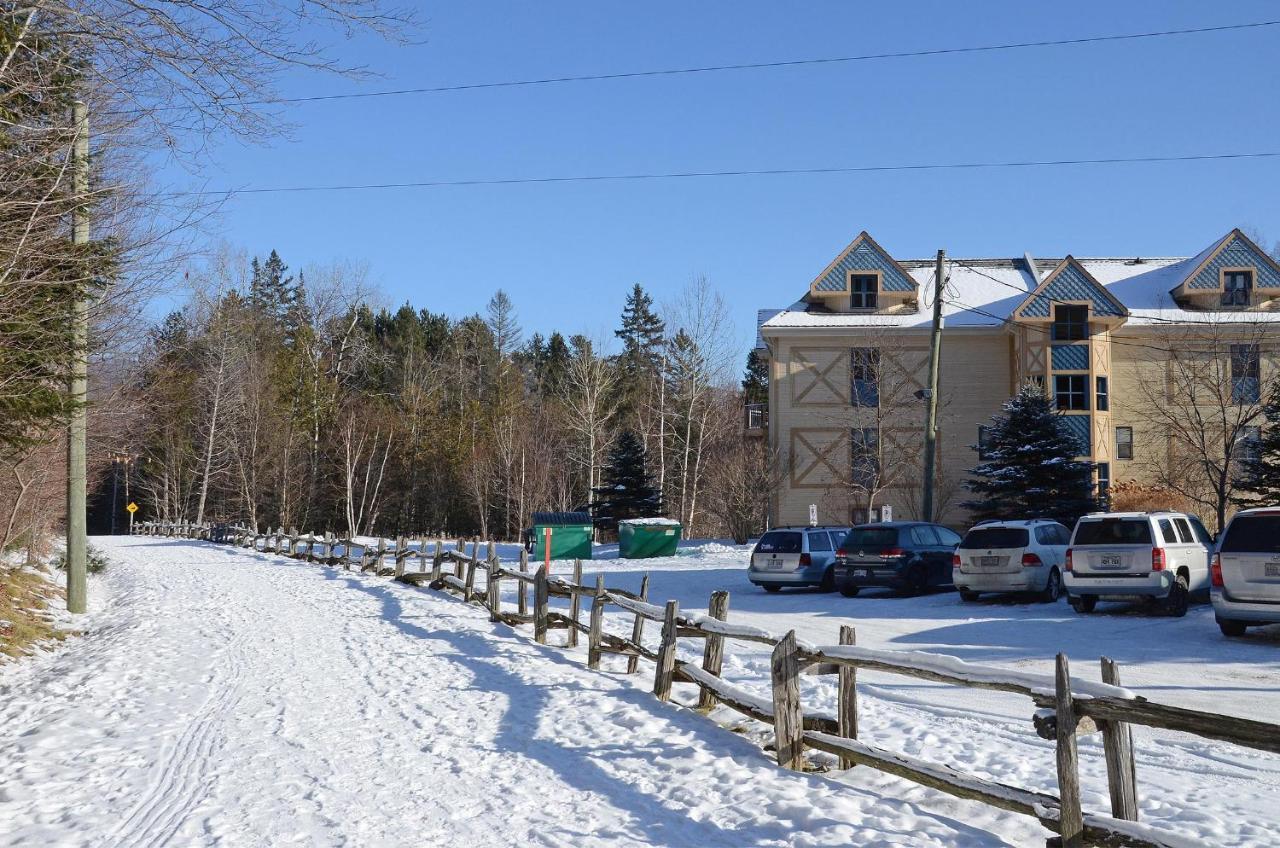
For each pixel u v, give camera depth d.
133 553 41.81
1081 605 17.09
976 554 19.38
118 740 9.32
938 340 25.09
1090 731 5.50
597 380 60.06
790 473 39.94
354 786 7.66
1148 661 12.41
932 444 24.92
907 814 6.38
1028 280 42.53
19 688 12.86
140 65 9.26
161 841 6.43
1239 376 33.34
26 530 27.41
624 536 34.75
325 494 63.38
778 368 40.41
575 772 7.95
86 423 21.55
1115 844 5.09
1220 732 4.68
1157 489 32.69
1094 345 37.41
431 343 92.00
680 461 56.84
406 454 65.31
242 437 59.50
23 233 9.84
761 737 8.73
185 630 17.03
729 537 46.00
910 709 10.10
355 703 10.84
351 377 71.50
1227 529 13.97
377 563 27.34
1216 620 14.57
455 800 7.25
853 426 39.31
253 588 24.89
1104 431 37.59
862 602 20.36
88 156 10.62
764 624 16.86
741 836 6.28
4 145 9.53
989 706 10.14
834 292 40.91
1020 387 35.19
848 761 7.59
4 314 10.55
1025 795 5.69
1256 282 38.19
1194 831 6.00
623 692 10.83
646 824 6.59
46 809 7.24
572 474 64.88
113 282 11.95
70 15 8.70
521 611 16.89
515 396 69.94
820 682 11.48
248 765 8.34
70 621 19.59
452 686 11.66
